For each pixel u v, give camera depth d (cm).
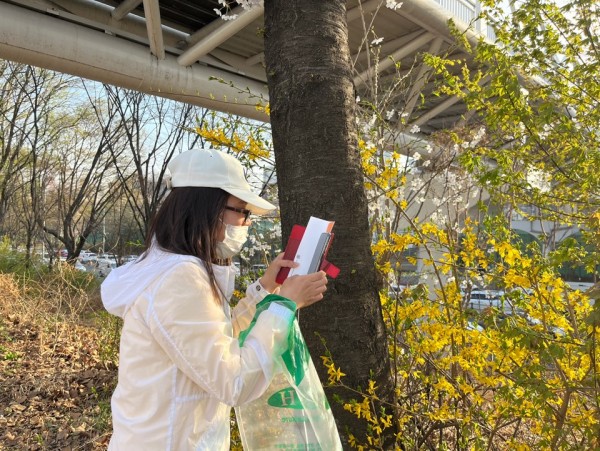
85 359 645
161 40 642
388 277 294
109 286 133
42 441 425
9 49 568
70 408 498
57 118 1802
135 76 653
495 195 310
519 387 216
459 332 232
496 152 324
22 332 775
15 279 1081
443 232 264
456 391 234
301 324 216
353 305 209
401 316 247
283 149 217
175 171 141
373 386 209
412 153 434
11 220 2312
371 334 213
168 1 648
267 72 228
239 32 708
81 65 614
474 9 820
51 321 789
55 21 594
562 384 208
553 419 223
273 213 388
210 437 128
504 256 229
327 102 212
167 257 128
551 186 407
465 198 395
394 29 784
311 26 216
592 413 207
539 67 366
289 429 142
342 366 208
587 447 208
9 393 535
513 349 212
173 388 123
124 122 1582
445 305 243
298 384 142
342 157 211
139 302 123
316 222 152
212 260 135
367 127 344
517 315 257
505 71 251
